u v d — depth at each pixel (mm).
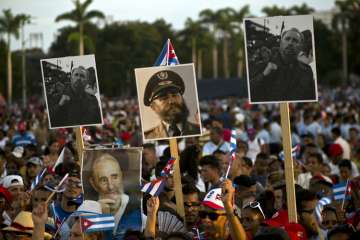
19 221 13914
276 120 41344
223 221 13508
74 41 123812
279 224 13078
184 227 14742
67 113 15391
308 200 14328
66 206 15641
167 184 16562
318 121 38719
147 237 13094
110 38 154375
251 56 13258
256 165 22391
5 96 149500
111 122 51344
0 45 148750
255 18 13203
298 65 13102
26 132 34812
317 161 22359
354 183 17312
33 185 15984
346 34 160875
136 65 151625
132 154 14125
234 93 82688
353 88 117938
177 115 14594
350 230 11445
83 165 14203
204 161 17984
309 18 13039
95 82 15289
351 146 32750
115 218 14016
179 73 14570
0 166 22219
